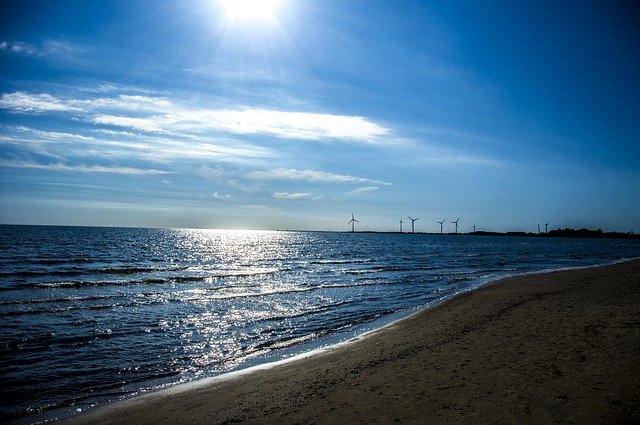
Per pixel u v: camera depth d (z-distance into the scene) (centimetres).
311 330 1445
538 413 548
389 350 1038
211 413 695
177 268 3622
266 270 3569
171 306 1831
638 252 7756
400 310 1797
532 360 798
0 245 5566
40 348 1170
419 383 736
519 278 2692
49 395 842
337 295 2216
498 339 1027
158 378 956
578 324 1103
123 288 2364
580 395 592
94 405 788
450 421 554
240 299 2041
